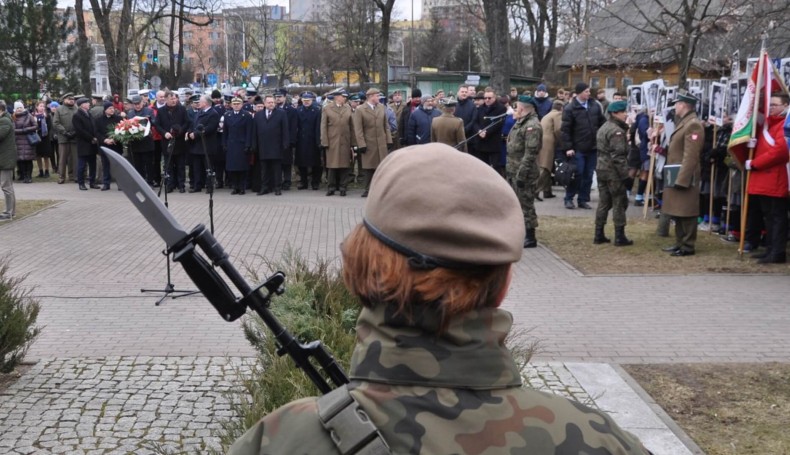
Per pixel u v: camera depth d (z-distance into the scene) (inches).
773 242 391.2
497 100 635.5
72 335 268.1
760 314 302.4
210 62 2258.9
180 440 184.4
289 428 47.4
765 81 384.2
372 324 48.4
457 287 46.3
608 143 435.5
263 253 412.8
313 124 679.7
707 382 230.7
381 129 653.3
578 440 46.5
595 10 796.6
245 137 647.8
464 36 2326.5
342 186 659.4
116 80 1263.5
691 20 535.5
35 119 753.6
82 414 199.9
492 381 46.9
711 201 474.6
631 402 213.9
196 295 323.6
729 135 445.4
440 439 44.6
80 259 395.2
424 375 45.9
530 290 342.6
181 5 1380.4
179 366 236.5
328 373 60.2
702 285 350.6
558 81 1600.6
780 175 381.4
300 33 2000.5
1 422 194.2
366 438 44.7
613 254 421.7
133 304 310.2
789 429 197.9
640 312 306.0
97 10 1256.2
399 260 46.6
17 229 477.1
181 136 660.1
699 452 184.9
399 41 2603.3
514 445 45.1
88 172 780.0
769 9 576.7
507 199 47.7
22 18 1034.7
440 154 48.1
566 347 262.5
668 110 506.6
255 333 186.2
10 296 227.5
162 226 58.1
